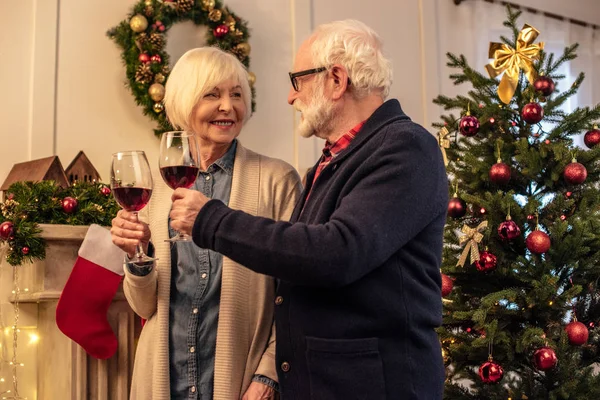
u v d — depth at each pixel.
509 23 2.58
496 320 2.18
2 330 2.68
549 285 2.18
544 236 2.21
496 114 2.48
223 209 1.28
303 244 1.20
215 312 1.62
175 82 1.72
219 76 1.70
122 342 2.35
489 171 2.38
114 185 1.43
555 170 2.34
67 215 2.42
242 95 1.75
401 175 1.26
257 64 3.40
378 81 1.43
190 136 1.42
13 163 2.83
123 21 3.05
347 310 1.29
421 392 1.28
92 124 3.00
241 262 1.25
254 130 3.35
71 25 3.01
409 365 1.28
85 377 2.29
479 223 2.45
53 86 2.93
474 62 3.96
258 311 1.63
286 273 1.22
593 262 2.30
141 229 1.53
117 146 3.04
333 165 1.39
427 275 1.33
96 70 3.03
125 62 3.06
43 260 2.40
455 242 2.48
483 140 2.60
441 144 2.54
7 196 2.44
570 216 2.35
